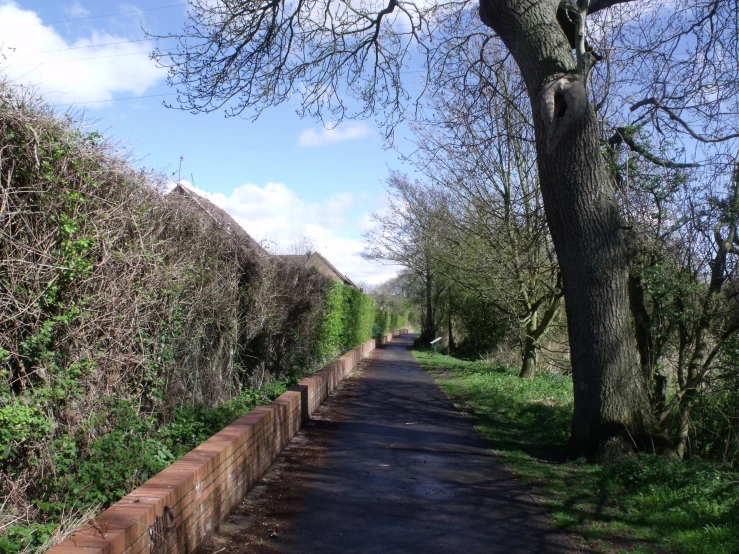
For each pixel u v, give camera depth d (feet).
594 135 26.55
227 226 30.94
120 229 16.94
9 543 10.96
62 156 14.46
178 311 22.15
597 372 26.27
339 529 17.15
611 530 17.69
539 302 61.77
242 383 34.76
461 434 32.60
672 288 30.76
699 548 16.01
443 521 18.13
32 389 13.75
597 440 25.88
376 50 38.60
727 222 29.76
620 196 33.53
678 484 20.95
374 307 135.13
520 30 27.94
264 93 34.58
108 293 16.47
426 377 65.87
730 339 30.27
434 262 82.58
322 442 29.01
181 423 21.77
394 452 27.43
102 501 13.87
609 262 26.40
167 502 12.62
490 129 54.60
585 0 27.12
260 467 22.17
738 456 30.42
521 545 16.37
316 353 53.62
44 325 13.82
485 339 99.71
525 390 49.70
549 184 27.07
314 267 52.42
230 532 16.48
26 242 13.60
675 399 30.42
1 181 13.04
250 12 32.60
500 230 58.85
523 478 23.32
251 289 34.47
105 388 16.65
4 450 12.62
